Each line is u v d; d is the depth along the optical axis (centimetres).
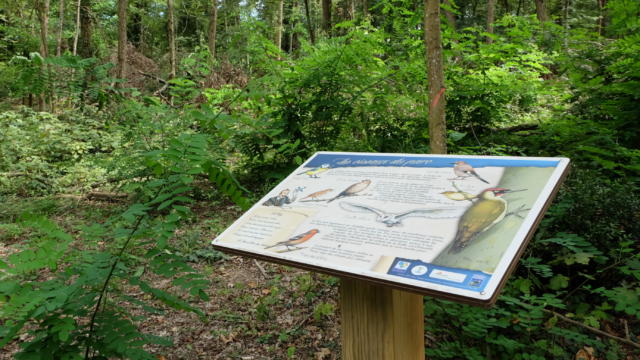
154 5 2350
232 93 560
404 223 154
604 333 266
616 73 485
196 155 202
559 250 308
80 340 171
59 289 167
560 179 151
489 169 168
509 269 124
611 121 474
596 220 321
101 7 1961
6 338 160
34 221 173
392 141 597
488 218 143
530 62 625
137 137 374
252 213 190
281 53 619
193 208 569
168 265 184
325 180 198
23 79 303
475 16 2164
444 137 330
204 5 2527
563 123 495
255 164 634
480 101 609
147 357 168
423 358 192
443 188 166
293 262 154
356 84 576
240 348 288
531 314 259
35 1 1188
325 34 991
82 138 838
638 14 476
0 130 776
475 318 268
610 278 306
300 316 321
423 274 131
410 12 583
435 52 325
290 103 595
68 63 300
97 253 192
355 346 174
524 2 2459
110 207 588
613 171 421
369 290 168
